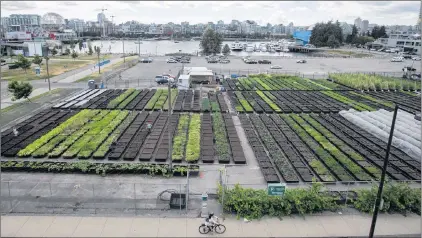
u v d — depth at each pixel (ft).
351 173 112.88
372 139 144.05
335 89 252.62
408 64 426.92
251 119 170.09
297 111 188.14
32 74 295.69
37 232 77.00
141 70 334.03
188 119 166.20
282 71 350.02
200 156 126.21
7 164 110.73
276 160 120.16
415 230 80.84
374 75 296.51
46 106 189.78
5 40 539.70
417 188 96.99
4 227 78.54
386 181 94.68
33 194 95.61
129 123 158.51
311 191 88.07
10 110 180.45
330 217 85.71
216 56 477.36
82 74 302.86
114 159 120.16
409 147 131.34
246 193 88.07
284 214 85.81
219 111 183.01
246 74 325.42
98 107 185.26
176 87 243.19
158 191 99.19
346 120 173.17
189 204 91.50
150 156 120.67
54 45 541.75
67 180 104.53
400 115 172.04
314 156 126.21
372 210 86.89
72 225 79.97
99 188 100.07
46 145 128.26
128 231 78.23
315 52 652.89
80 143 130.31
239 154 124.67
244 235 77.61
